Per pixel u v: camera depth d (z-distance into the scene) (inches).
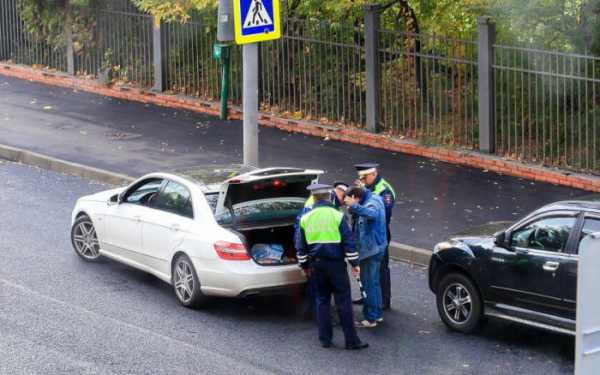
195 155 1389.0
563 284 721.0
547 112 1279.5
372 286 811.4
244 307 866.1
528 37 1359.5
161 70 1708.9
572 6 1358.3
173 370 705.6
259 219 841.5
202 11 1585.9
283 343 773.3
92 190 1255.5
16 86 1841.8
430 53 1423.5
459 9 1492.4
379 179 854.5
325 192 767.7
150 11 1605.6
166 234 872.3
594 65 1214.3
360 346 760.3
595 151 1225.4
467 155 1325.0
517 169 1277.1
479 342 776.3
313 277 770.2
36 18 1879.9
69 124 1572.3
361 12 1536.7
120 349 746.8
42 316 817.5
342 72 1482.5
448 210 1129.4
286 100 1571.1
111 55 1785.2
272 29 1027.3
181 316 832.9
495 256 765.9
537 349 759.1
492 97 1312.7
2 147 1419.8
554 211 740.7
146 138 1488.7
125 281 925.2
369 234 807.7
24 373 694.5
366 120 1454.2
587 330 425.1
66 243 1035.9
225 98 1595.7
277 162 1347.2
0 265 954.7
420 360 736.3
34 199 1203.2
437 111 1387.8
